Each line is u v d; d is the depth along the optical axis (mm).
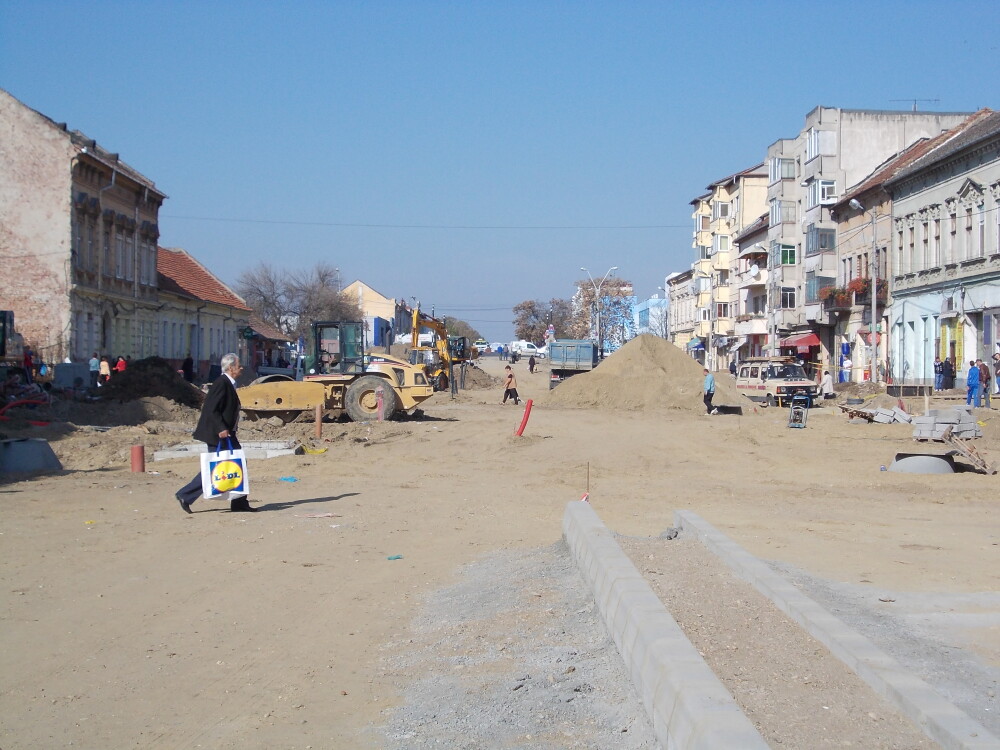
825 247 63250
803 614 6480
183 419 30672
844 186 63125
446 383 55625
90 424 28219
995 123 45625
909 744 4465
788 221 69938
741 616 6660
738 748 4004
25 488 15922
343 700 6422
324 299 99062
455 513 14211
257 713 6188
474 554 11094
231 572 10078
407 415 32969
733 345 86062
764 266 77312
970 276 43969
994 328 41781
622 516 14086
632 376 46500
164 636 7824
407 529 12742
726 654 5812
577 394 46312
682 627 6359
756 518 13844
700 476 19672
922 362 49156
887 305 53781
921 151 55219
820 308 62688
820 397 48969
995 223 41875
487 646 7336
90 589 9281
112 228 49469
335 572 10133
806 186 67000
